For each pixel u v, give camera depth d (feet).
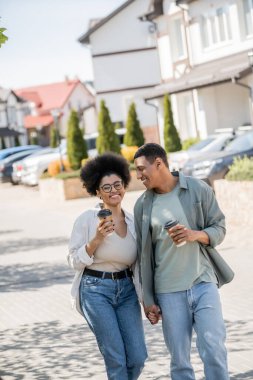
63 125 340.18
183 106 114.11
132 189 93.66
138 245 17.13
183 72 113.80
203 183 16.98
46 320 29.89
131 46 155.02
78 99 349.41
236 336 24.61
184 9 110.22
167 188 16.85
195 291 16.56
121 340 17.03
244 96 102.83
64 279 39.29
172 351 16.72
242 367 21.22
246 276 34.53
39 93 356.59
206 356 16.19
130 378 17.46
